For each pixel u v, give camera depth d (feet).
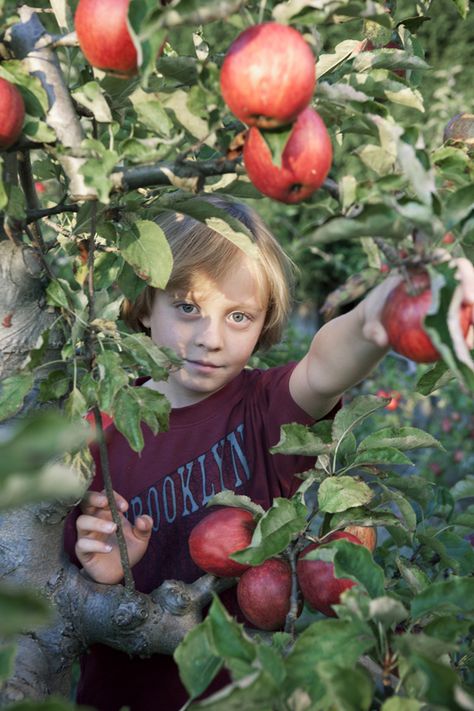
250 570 4.41
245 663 2.98
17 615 2.02
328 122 3.78
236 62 3.09
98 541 4.49
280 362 9.71
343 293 3.30
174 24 2.94
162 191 4.69
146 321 6.08
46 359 4.10
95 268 4.79
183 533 5.63
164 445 5.79
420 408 20.25
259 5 3.35
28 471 2.09
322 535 4.48
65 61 4.38
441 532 5.31
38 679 3.99
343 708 2.70
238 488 5.65
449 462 18.29
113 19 3.24
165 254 4.06
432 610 3.49
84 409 3.75
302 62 3.06
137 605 4.26
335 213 3.27
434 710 2.82
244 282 5.56
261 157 3.32
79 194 3.60
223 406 5.83
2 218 3.90
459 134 4.59
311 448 4.43
